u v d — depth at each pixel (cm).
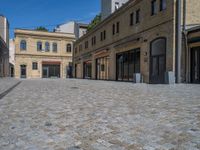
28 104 750
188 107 661
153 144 362
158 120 509
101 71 3269
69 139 392
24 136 410
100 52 3250
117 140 383
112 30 2850
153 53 2003
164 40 1856
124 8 2502
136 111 613
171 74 1670
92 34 3634
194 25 1756
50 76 5391
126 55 2505
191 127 450
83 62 4203
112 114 579
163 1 1870
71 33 5581
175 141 373
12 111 630
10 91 1203
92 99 864
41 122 507
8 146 362
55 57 5425
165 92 1080
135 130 437
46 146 361
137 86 1545
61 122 504
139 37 2205
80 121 511
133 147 351
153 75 1994
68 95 1006
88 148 350
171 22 1747
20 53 5159
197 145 354
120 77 2662
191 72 1728
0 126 476
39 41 5300
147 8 2073
